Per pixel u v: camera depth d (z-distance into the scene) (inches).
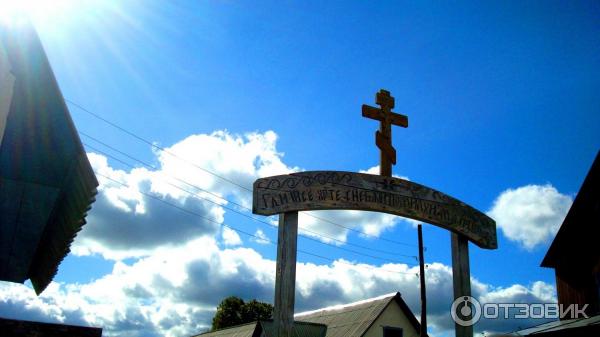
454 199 448.8
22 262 372.8
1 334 292.8
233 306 2149.4
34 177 315.3
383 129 443.5
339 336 1095.6
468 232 445.4
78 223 313.3
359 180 416.5
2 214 328.2
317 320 1262.3
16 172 313.3
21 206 323.6
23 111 297.4
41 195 319.6
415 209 430.0
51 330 302.5
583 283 690.8
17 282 393.1
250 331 1127.0
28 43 274.4
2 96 270.8
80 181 291.0
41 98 293.4
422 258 1003.9
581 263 699.4
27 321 299.1
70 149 294.8
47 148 307.7
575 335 543.8
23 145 306.8
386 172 432.8
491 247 452.1
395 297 1122.0
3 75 272.7
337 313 1226.0
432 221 434.6
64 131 299.3
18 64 281.7
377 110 444.8
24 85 290.5
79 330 308.2
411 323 1118.4
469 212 451.8
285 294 376.2
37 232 343.6
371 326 1067.3
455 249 446.0
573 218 709.9
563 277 723.4
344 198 406.9
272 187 397.1
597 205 674.8
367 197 413.7
